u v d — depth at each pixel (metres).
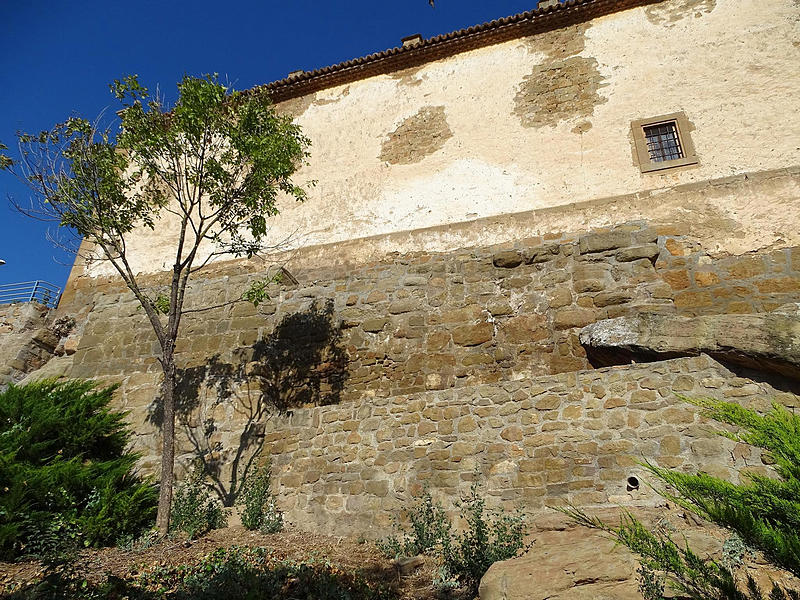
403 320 9.38
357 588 4.61
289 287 10.52
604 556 3.92
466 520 5.88
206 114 8.04
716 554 4.03
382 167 11.23
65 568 4.28
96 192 7.94
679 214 8.72
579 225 9.20
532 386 6.38
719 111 9.43
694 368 5.77
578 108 10.33
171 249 12.09
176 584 4.66
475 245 9.69
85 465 6.39
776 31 9.75
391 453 6.73
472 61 11.60
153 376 9.77
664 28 10.48
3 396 6.71
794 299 7.55
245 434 8.07
